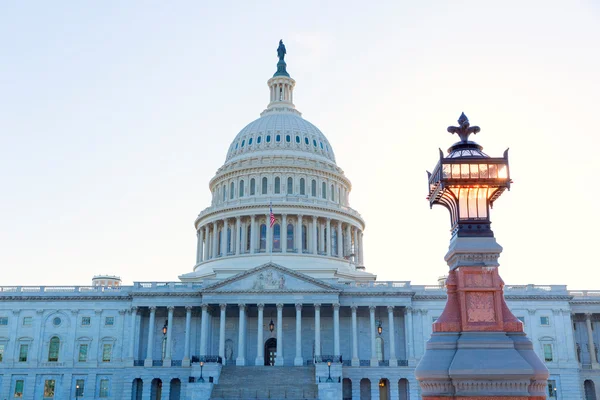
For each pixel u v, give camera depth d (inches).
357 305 4249.5
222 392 3540.8
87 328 4308.6
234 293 4138.8
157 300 4249.5
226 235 5196.9
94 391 4175.7
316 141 5767.7
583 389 4276.6
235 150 5738.2
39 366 4220.0
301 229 5142.7
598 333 4475.9
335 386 3553.2
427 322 4274.1
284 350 4338.1
